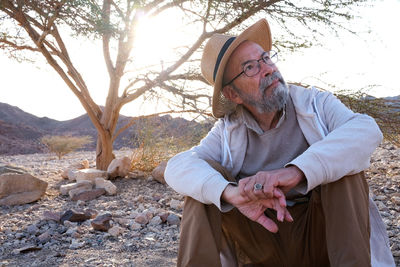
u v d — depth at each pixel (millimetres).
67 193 5633
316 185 1603
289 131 1945
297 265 1937
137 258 2951
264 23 2033
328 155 1598
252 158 2035
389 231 3160
